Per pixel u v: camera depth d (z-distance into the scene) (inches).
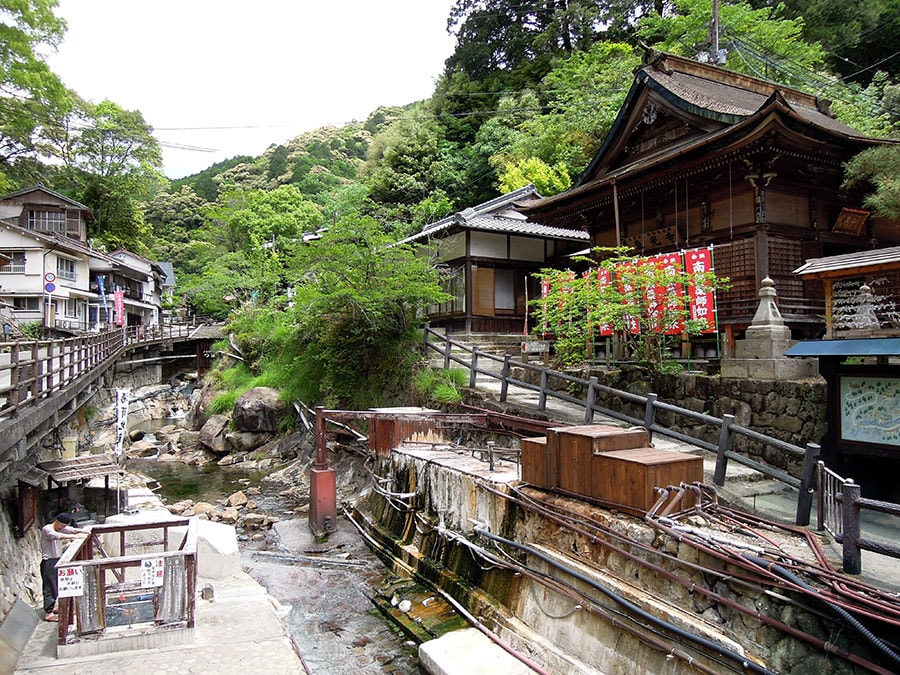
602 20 1337.4
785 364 369.7
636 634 222.4
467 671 254.4
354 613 344.5
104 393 1020.5
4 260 834.8
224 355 1163.3
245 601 294.5
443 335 683.4
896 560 207.9
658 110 547.2
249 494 613.3
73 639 231.0
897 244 536.1
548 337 724.7
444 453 434.6
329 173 2231.8
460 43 1588.3
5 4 937.5
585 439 276.4
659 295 463.5
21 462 353.1
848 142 428.5
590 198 575.8
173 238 2358.5
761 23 917.2
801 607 179.0
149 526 291.4
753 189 461.1
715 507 250.4
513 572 300.2
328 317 707.4
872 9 943.0
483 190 1368.1
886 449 277.1
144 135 1734.7
